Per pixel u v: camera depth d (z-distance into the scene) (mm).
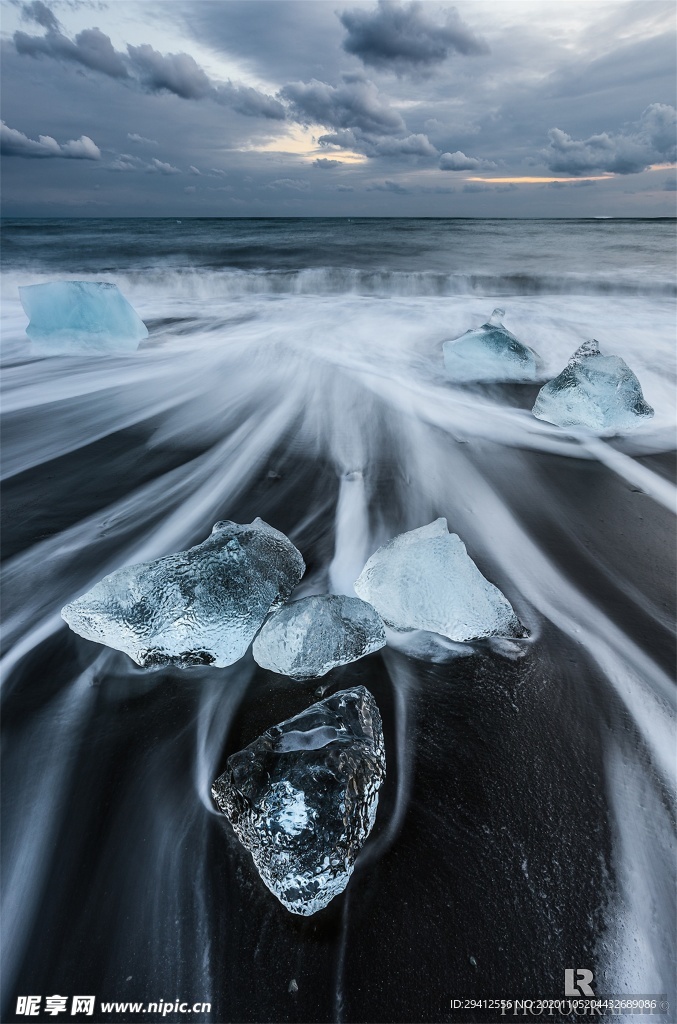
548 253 16438
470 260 15188
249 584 2672
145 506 4055
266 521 3826
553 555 3420
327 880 1618
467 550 3465
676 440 5102
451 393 6297
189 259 15766
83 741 2240
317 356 7418
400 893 1712
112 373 7035
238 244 19234
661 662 2582
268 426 5465
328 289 12508
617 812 1939
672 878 1754
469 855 1813
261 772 1767
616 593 3062
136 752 2189
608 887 1729
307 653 2365
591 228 26422
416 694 2396
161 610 2432
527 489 4273
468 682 2459
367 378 6680
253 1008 1490
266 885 1716
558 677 2488
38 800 2037
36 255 16328
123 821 1955
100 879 1790
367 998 1500
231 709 2346
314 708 2027
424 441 5129
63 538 3656
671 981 1530
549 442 5113
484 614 2646
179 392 6398
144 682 2492
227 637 2480
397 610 2684
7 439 5234
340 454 4867
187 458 4824
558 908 1680
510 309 9727
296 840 1604
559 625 2811
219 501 4117
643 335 7965
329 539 3592
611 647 2670
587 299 10539
